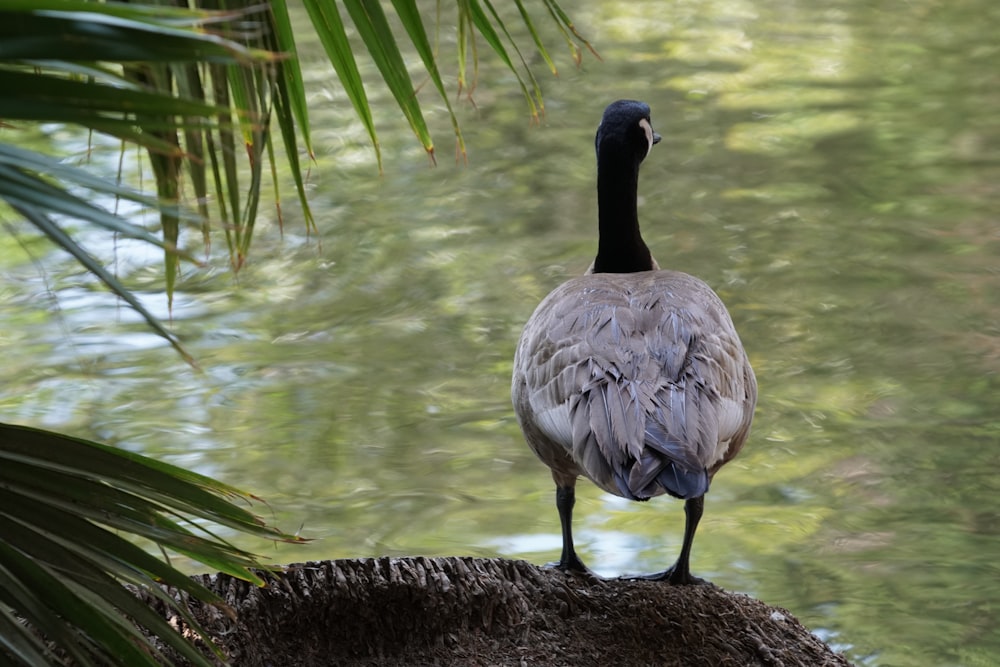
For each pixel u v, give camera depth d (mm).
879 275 15227
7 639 3104
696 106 22391
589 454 5633
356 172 19219
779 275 15273
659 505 10539
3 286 14398
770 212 17375
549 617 5746
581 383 5867
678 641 5617
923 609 8742
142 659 3273
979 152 19719
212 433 11312
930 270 15375
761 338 13648
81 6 2217
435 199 18016
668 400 5609
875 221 16984
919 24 28094
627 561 9375
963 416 11883
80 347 12938
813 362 13102
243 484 10445
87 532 3320
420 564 5680
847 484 10711
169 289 3543
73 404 11703
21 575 3217
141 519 3398
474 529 9883
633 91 23375
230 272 15305
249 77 3453
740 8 29938
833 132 20844
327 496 10312
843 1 30562
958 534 9836
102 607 3338
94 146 18062
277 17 3729
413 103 3943
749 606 6012
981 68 24422
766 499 10516
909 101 22438
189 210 2645
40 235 15797
